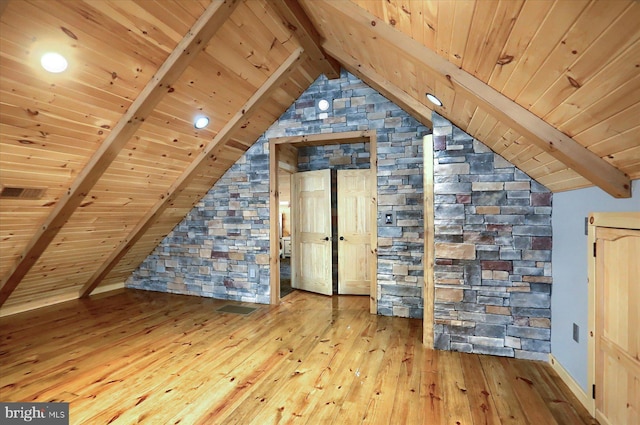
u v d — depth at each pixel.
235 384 2.42
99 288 5.17
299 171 5.47
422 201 3.82
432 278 3.06
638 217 1.61
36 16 1.84
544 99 1.50
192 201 4.76
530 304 2.82
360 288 4.98
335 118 4.11
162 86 2.67
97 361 2.81
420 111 3.09
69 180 2.98
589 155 1.66
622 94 1.14
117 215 3.89
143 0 2.10
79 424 1.97
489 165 2.92
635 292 1.68
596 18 0.93
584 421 1.99
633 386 1.68
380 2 1.68
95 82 2.37
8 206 2.79
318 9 2.46
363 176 4.97
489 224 2.92
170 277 5.16
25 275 3.73
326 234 5.00
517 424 1.96
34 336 3.38
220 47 2.82
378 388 2.36
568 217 2.45
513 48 1.31
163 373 2.59
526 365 2.71
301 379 2.49
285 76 3.52
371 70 3.20
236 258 4.72
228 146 4.17
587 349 2.13
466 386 2.38
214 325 3.69
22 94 2.13
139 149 3.23
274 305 4.46
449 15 1.37
